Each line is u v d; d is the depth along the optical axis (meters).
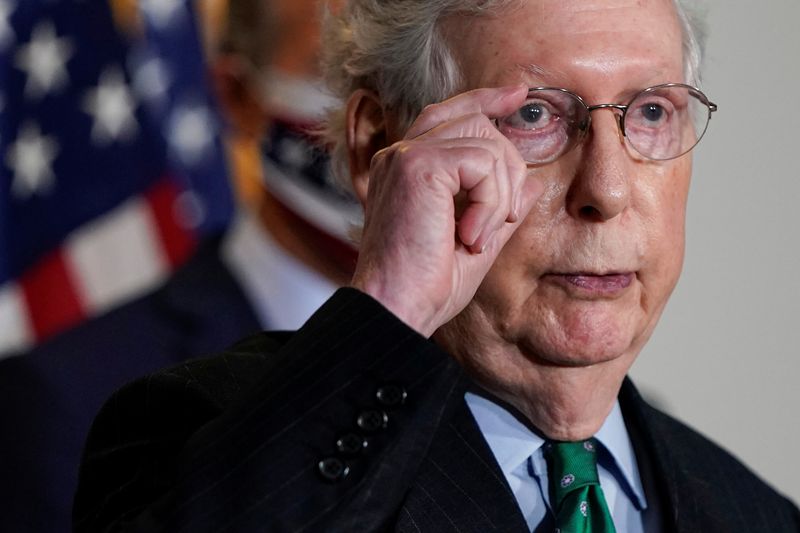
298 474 2.54
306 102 5.16
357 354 2.60
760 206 5.80
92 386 5.37
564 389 2.96
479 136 2.69
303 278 5.38
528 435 3.03
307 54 5.13
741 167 5.78
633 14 2.91
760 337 5.84
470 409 3.05
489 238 2.70
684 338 5.83
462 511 2.84
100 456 3.00
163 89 5.86
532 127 2.88
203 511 2.54
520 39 2.90
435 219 2.62
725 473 3.42
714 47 5.72
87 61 5.86
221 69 5.38
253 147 5.52
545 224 2.88
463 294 2.69
